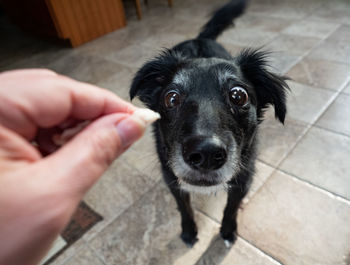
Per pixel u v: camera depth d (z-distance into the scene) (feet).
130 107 0.40
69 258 0.90
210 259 0.87
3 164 0.27
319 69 1.61
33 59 2.19
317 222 0.92
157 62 0.86
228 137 0.62
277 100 0.83
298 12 2.36
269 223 0.94
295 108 1.36
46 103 0.31
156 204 1.04
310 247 0.86
